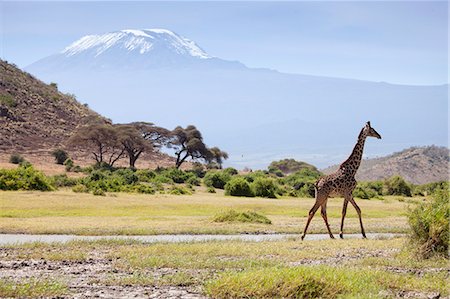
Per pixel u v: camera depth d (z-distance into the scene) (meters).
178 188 86.00
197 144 135.75
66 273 20.31
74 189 68.00
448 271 21.81
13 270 20.81
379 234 37.06
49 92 186.88
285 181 109.25
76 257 23.45
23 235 34.25
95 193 64.31
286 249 26.27
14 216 44.53
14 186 66.06
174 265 21.70
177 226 38.81
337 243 28.97
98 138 125.00
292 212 54.38
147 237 33.81
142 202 57.78
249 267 20.66
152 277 19.38
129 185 76.81
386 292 17.72
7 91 170.25
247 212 43.09
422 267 22.56
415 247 24.73
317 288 16.88
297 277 17.08
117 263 22.22
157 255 24.14
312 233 37.22
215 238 33.03
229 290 16.80
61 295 16.67
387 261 23.16
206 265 21.67
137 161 154.00
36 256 23.78
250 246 27.09
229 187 79.19
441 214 24.81
